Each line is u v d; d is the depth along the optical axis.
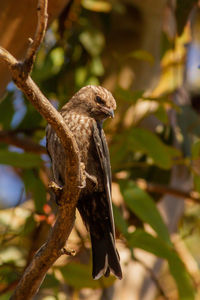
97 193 9.04
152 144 10.60
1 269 10.31
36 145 12.16
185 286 10.02
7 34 9.28
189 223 14.54
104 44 13.14
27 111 12.55
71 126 9.32
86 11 12.98
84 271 10.25
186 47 13.70
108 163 9.28
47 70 12.38
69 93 12.80
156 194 12.55
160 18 13.18
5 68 9.47
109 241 8.39
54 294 10.30
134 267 12.29
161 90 13.05
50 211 10.55
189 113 12.10
